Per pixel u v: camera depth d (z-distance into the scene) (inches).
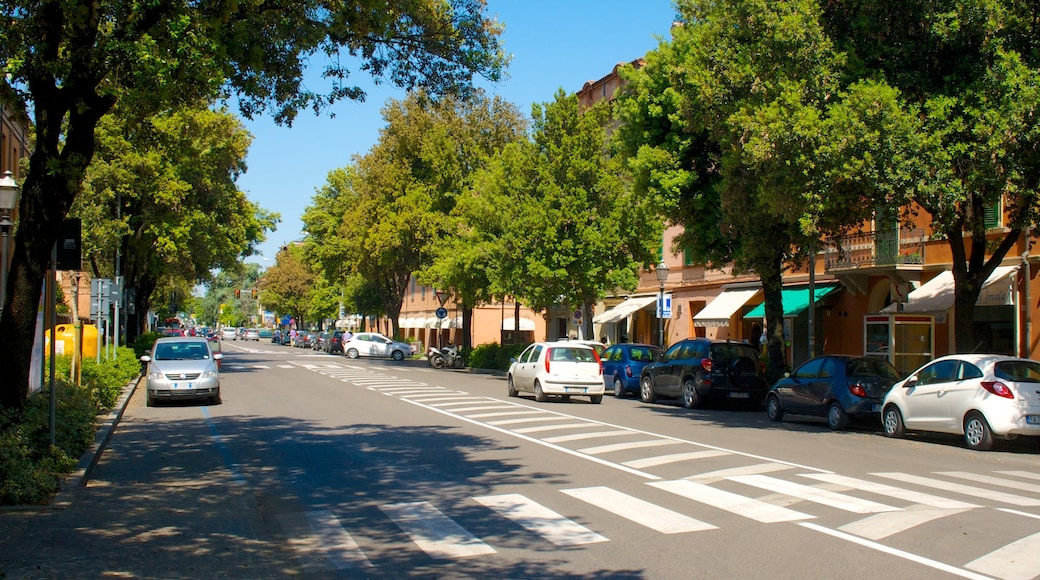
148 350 1471.5
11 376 445.1
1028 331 794.8
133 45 392.2
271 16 461.1
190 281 1806.1
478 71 510.3
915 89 616.7
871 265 965.2
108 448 546.0
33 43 402.0
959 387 572.1
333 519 337.1
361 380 1256.8
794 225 733.3
